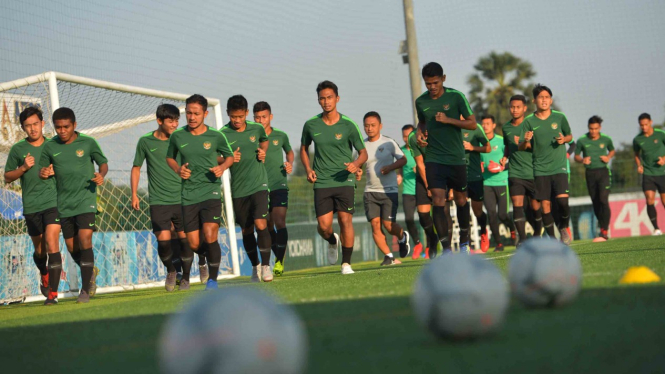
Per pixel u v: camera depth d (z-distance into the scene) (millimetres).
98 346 5969
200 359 3203
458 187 13781
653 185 25312
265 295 3570
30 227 13719
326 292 9016
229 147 13398
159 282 20766
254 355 3211
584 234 36750
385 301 7340
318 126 14305
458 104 13297
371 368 4094
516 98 18125
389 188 18125
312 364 4324
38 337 6957
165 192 14961
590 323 4980
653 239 20750
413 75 28750
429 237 17891
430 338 4895
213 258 13195
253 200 14703
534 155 17656
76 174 12773
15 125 17953
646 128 25031
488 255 18484
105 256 19578
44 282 14531
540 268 5617
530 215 23562
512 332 4852
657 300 5812
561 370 3713
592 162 24703
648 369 3637
